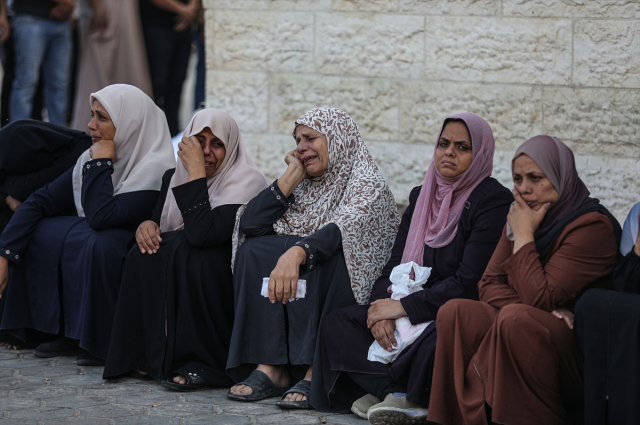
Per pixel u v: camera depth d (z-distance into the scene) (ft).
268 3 35.40
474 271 21.52
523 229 20.06
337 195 24.50
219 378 24.29
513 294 20.17
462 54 33.58
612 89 32.40
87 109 45.34
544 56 32.83
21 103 44.55
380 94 34.60
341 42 34.83
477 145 22.35
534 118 33.19
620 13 31.99
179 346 24.13
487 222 21.85
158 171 27.84
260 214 24.17
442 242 22.57
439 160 22.62
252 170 26.45
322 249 22.70
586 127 32.81
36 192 28.30
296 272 22.20
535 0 32.65
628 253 18.84
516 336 18.38
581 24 32.37
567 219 19.97
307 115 24.41
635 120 32.30
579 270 19.31
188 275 24.29
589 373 17.94
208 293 24.47
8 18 45.52
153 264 24.45
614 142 32.60
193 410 21.84
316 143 24.14
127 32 44.88
